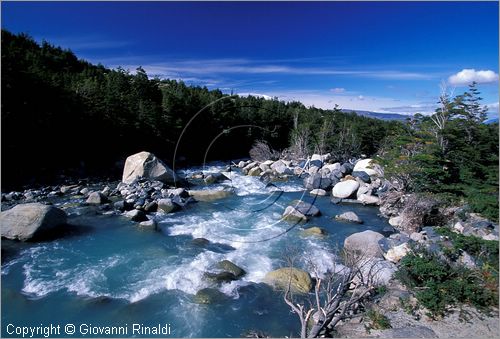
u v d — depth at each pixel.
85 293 10.96
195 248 14.63
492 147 30.70
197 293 10.86
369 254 13.80
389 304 9.72
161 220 18.64
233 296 10.81
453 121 27.78
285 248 14.99
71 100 32.22
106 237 15.73
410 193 21.36
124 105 37.78
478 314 9.09
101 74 59.53
